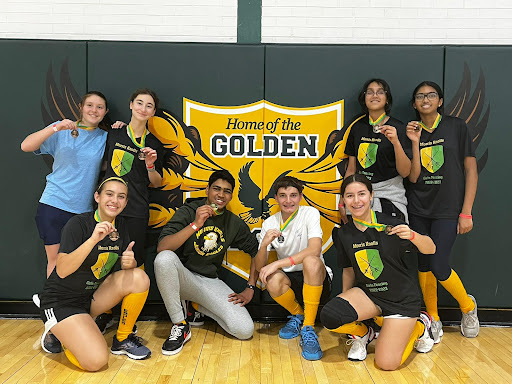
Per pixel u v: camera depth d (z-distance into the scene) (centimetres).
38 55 332
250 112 334
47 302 259
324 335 314
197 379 246
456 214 313
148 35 349
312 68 332
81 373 251
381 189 318
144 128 318
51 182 313
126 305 272
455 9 348
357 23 347
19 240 338
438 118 316
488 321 341
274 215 318
